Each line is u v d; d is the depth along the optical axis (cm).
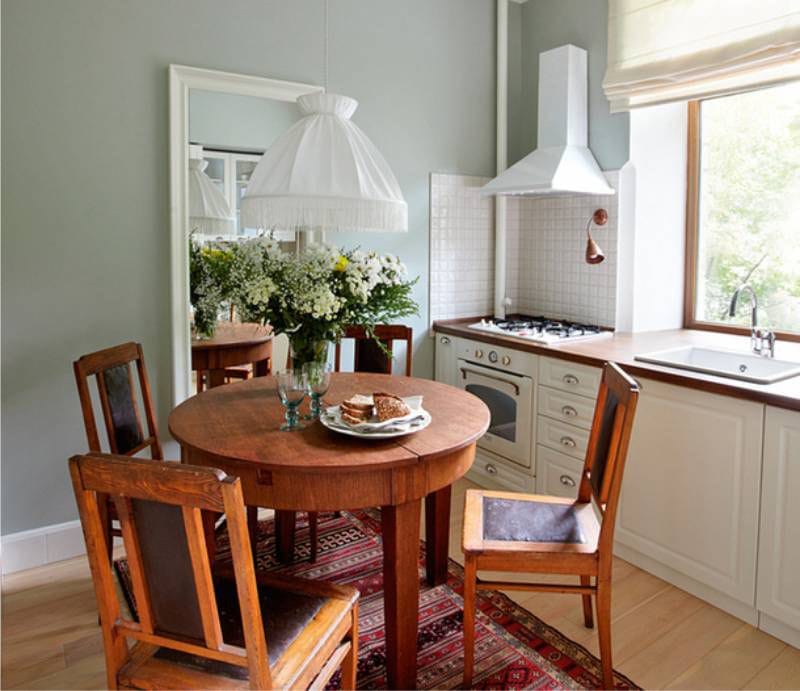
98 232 256
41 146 242
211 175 278
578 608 221
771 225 290
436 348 363
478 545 173
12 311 243
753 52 242
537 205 371
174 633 120
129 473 108
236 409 206
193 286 280
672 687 180
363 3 314
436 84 344
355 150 193
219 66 276
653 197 318
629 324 322
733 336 306
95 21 248
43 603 224
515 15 370
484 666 189
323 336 198
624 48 294
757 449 199
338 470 155
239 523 105
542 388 291
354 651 153
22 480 250
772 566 197
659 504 234
